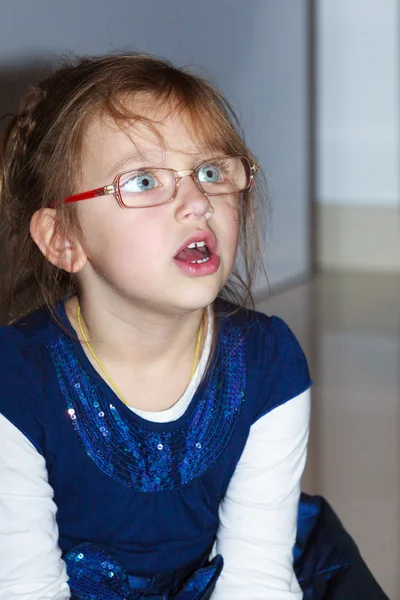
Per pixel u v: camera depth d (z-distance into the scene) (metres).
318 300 4.75
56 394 1.61
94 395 1.62
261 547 1.70
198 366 1.67
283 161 4.85
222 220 1.52
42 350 1.64
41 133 1.64
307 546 2.02
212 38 4.19
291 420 1.73
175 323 1.59
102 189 1.50
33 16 3.23
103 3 3.56
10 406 1.56
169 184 1.50
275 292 4.79
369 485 2.83
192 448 1.66
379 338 4.16
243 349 1.72
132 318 1.58
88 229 1.55
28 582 1.55
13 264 1.80
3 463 1.55
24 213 1.72
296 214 5.08
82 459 1.62
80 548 1.66
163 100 1.53
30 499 1.56
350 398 3.46
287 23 4.89
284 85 4.85
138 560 1.70
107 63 1.63
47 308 1.71
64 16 3.38
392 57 5.57
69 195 1.56
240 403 1.69
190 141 1.52
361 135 5.55
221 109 1.60
